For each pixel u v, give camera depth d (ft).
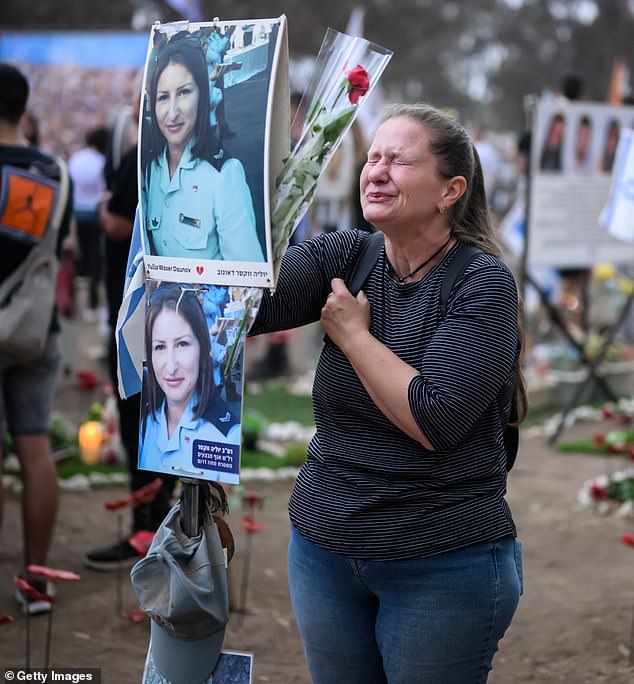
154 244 9.01
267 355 37.76
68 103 40.14
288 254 9.52
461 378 8.30
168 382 9.06
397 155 8.61
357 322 8.68
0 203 15.07
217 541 9.35
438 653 8.71
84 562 18.42
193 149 8.67
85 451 24.50
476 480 8.77
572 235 30.45
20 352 15.24
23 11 104.17
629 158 23.56
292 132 9.08
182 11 45.09
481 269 8.63
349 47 8.57
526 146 32.01
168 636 9.37
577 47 182.09
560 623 16.60
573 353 35.88
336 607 9.12
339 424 8.98
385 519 8.68
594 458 27.63
